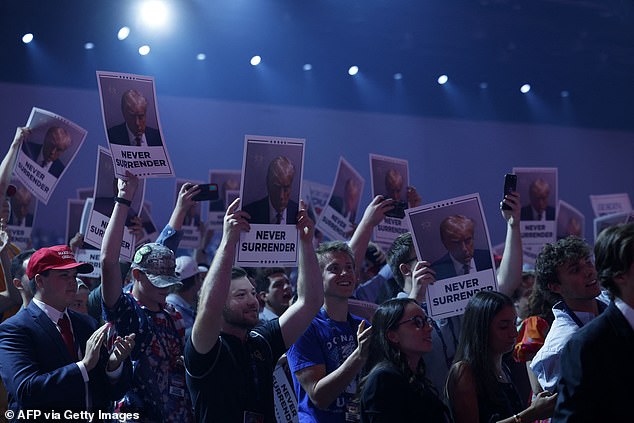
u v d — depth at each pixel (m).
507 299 4.34
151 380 4.50
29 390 4.13
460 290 5.02
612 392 3.13
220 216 9.02
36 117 5.59
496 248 10.45
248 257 4.41
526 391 5.63
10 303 5.37
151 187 16.12
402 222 6.67
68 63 15.66
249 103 17.28
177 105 16.75
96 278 6.88
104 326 4.30
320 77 17.84
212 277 4.02
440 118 18.81
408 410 3.96
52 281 4.45
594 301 4.77
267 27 16.95
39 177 5.58
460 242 5.07
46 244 14.84
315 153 17.84
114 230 4.60
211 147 16.97
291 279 7.99
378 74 18.27
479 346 4.27
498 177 19.16
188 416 4.55
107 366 4.34
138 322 4.54
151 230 8.19
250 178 4.45
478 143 19.03
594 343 3.17
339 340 4.79
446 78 18.66
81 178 15.47
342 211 7.59
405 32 17.47
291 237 4.49
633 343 3.16
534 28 17.53
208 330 3.99
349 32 17.33
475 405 4.20
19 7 15.20
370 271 7.14
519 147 19.33
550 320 5.02
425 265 5.03
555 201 7.44
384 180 6.63
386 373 4.00
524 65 18.89
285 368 5.05
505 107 19.28
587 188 19.81
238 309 4.24
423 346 4.10
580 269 4.61
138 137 4.81
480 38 17.69
